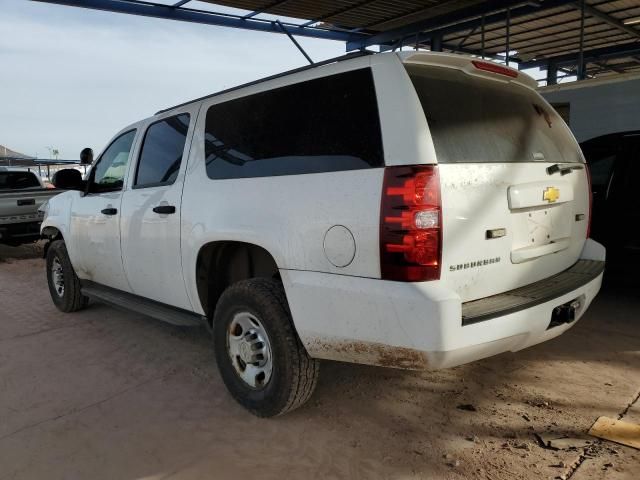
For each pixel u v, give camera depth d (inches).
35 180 472.1
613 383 143.3
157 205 157.6
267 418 131.3
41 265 362.0
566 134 149.3
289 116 123.9
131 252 172.1
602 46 542.9
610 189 204.1
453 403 135.9
